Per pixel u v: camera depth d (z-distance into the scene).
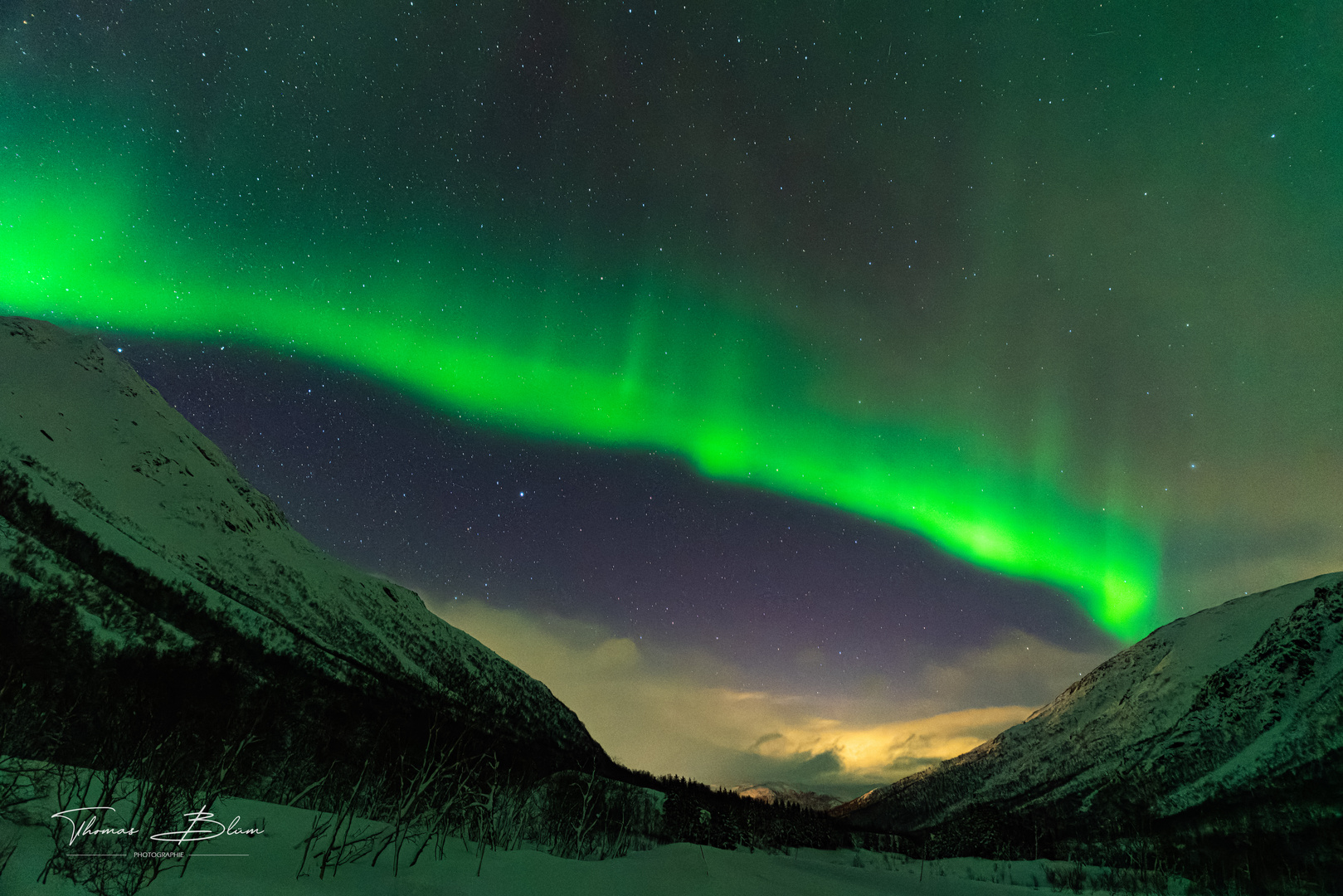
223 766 8.85
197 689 53.72
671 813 30.00
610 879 8.76
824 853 37.81
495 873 8.20
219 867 6.75
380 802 10.27
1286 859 32.59
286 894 6.20
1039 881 27.38
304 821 9.34
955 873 30.62
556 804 14.15
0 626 52.25
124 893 5.64
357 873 7.61
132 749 8.36
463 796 10.48
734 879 9.93
